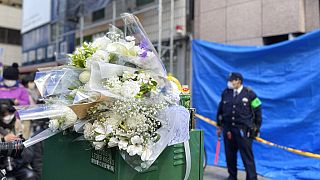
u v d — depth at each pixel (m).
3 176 3.01
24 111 2.12
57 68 2.19
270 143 5.49
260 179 5.23
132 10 9.68
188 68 8.59
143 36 2.08
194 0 8.80
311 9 6.62
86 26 11.34
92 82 1.89
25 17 15.41
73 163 2.17
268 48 5.66
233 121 4.92
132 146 1.77
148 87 1.88
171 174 2.01
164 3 8.95
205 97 6.59
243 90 4.96
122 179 1.82
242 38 7.57
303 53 5.28
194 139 2.15
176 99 2.03
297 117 5.32
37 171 3.45
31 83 6.54
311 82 5.16
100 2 9.98
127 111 1.80
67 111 1.98
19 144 3.19
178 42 8.77
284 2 6.83
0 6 25.03
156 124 1.88
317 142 5.09
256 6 7.30
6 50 25.19
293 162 5.39
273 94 5.60
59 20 12.57
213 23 8.21
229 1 7.85
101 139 1.79
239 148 4.92
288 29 6.76
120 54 1.95
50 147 2.42
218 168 6.01
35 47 15.40
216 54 6.47
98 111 1.91
